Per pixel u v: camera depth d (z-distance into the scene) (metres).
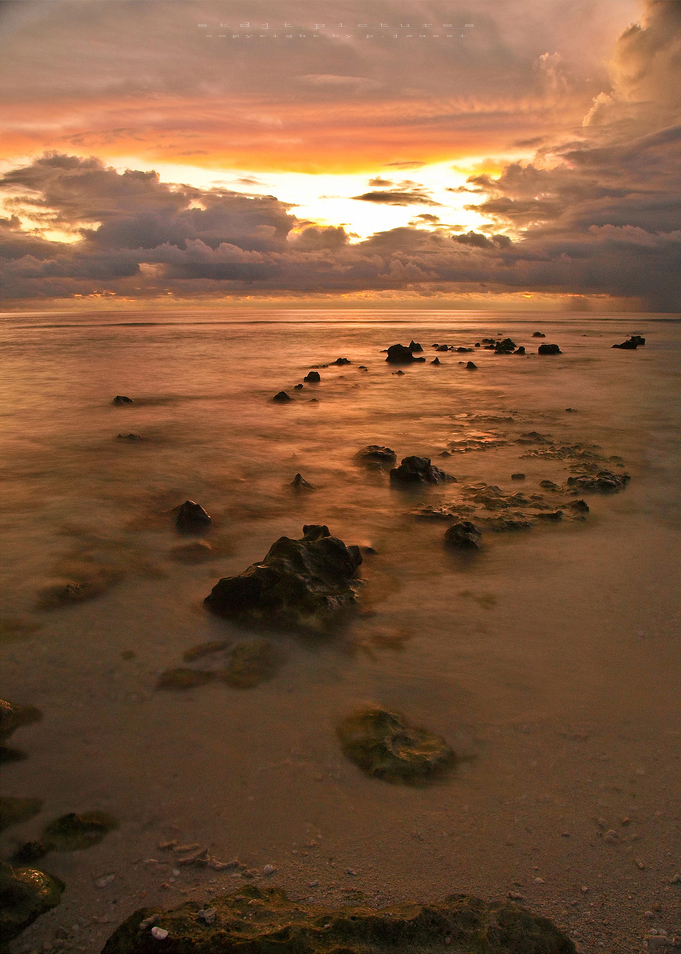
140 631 4.35
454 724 3.42
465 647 4.20
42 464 8.73
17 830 2.68
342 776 3.03
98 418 12.38
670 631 4.37
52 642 4.16
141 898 2.37
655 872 2.48
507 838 2.66
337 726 3.41
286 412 13.18
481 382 18.08
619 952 2.15
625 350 29.12
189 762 3.11
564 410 13.22
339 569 5.07
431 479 7.97
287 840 2.65
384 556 5.71
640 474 8.34
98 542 5.85
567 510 6.85
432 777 3.02
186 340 39.19
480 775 3.04
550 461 9.04
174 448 9.77
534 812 2.80
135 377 19.62
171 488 7.62
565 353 27.61
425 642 4.26
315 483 7.96
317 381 18.09
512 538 6.11
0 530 6.14
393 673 3.91
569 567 5.44
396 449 9.84
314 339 40.22
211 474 8.28
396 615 4.63
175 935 2.06
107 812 2.78
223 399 15.01
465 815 2.79
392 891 2.39
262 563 4.93
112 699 3.60
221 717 3.46
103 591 4.91
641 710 3.53
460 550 5.83
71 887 2.42
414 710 3.54
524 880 2.45
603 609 4.70
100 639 4.23
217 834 2.68
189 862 2.53
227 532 6.25
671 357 25.28
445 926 2.12
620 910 2.32
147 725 3.38
